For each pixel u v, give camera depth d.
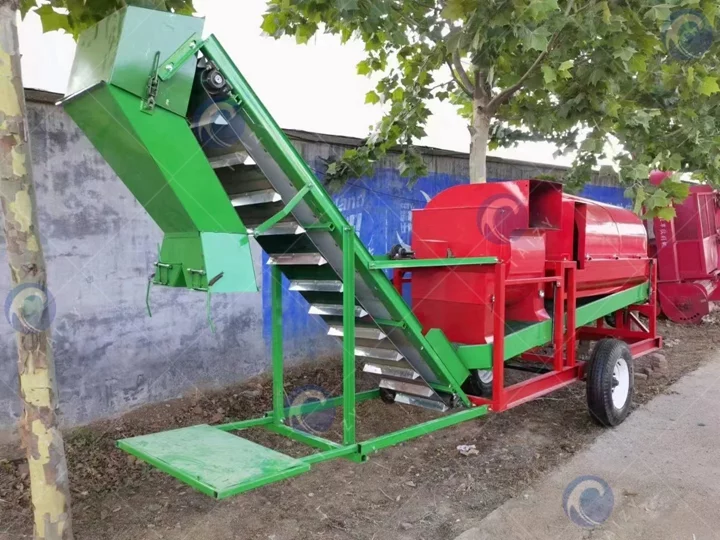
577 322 5.33
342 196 6.79
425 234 4.84
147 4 2.83
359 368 7.04
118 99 2.56
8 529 3.46
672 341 8.69
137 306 5.21
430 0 5.68
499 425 5.26
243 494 3.91
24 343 2.58
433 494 3.91
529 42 4.15
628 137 5.66
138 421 5.10
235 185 3.66
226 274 2.91
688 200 9.44
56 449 2.67
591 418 5.21
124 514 3.64
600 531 3.40
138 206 5.16
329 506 3.74
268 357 6.36
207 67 3.00
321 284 4.04
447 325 4.68
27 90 4.41
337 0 4.48
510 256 4.42
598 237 5.72
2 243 4.26
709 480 4.05
